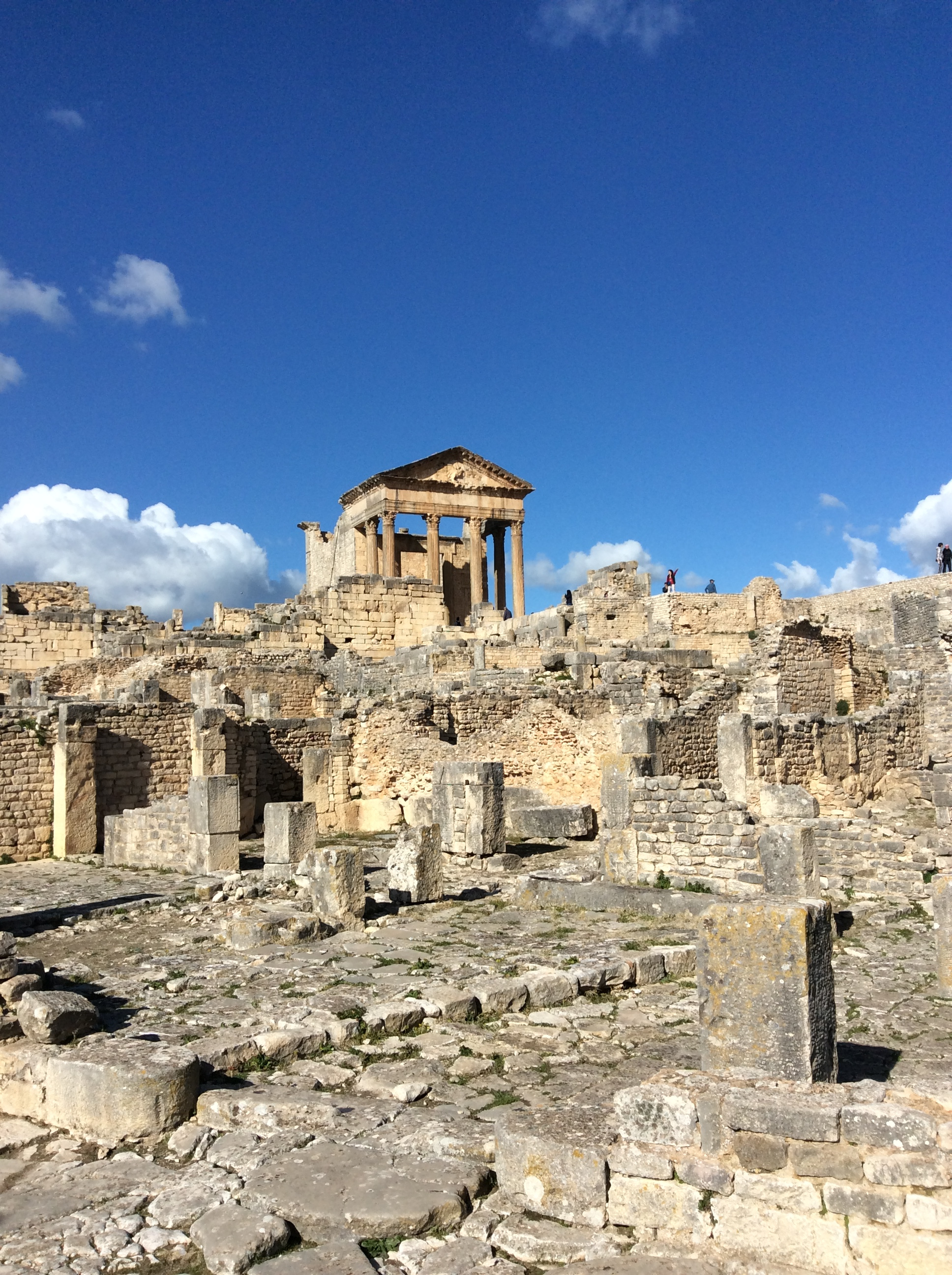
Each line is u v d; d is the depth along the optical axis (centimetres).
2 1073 866
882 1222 533
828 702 3500
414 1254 598
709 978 715
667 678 3222
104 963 1330
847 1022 1002
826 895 1573
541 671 3406
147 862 2288
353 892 1538
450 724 3081
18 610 4950
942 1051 907
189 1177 698
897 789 2867
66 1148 774
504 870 2005
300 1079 875
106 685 3738
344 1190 659
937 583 5600
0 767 2545
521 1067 893
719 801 1605
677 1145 598
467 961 1274
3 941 1026
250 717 3138
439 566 7638
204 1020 1044
